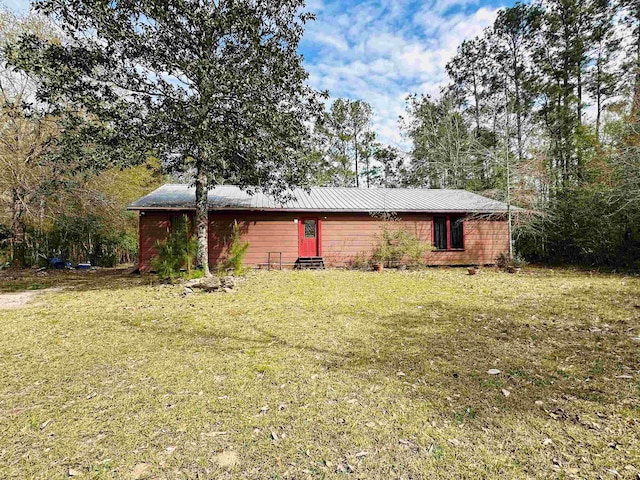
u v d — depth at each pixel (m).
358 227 14.14
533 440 2.34
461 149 23.47
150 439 2.40
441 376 3.41
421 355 4.00
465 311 6.12
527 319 5.52
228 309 6.47
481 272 12.05
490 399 2.93
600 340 4.41
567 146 17.02
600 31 17.19
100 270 14.20
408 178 28.58
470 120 24.89
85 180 14.55
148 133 9.05
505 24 20.91
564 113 17.53
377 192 16.91
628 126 11.40
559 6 18.34
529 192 14.11
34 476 2.03
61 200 14.93
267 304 6.89
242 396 3.02
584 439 2.34
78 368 3.69
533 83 19.34
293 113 9.78
